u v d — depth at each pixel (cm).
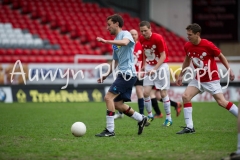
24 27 8062
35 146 2669
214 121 4022
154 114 4475
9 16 8262
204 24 8512
